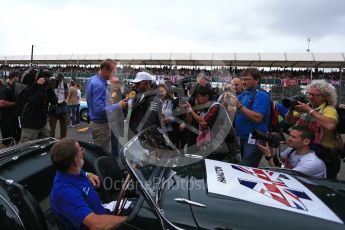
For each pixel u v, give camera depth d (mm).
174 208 1883
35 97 5016
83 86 19094
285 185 2236
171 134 3947
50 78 5254
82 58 22969
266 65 19969
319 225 1738
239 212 1823
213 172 2295
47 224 2330
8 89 5512
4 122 5578
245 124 3701
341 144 3469
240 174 2330
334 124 3152
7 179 2264
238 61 19141
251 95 3676
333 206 1978
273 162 3480
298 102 3393
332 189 2311
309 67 19719
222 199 1932
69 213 2188
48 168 2824
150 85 3840
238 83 4543
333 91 3314
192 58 19016
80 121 12711
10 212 2023
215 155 3293
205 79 3996
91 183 2605
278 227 1716
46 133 5367
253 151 3594
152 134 2621
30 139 5109
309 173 2988
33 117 5066
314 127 3404
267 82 18281
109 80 4199
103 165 2801
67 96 9766
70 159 2270
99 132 4281
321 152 3336
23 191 2125
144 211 1899
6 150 2779
